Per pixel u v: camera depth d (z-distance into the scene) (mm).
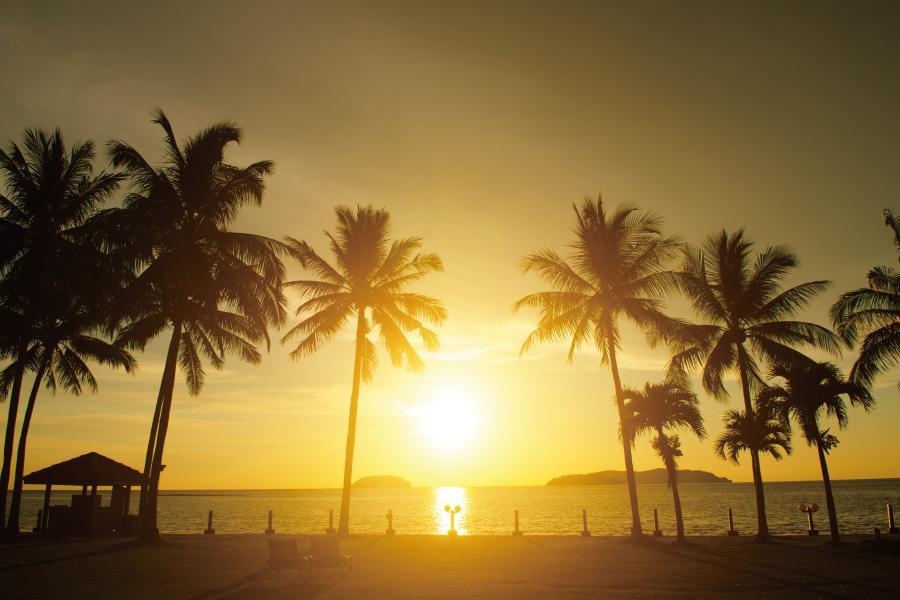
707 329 28734
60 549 22703
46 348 28922
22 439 28562
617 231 28828
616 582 15633
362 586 15227
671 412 26984
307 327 30078
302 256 28594
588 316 29438
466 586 15164
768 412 26250
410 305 30578
